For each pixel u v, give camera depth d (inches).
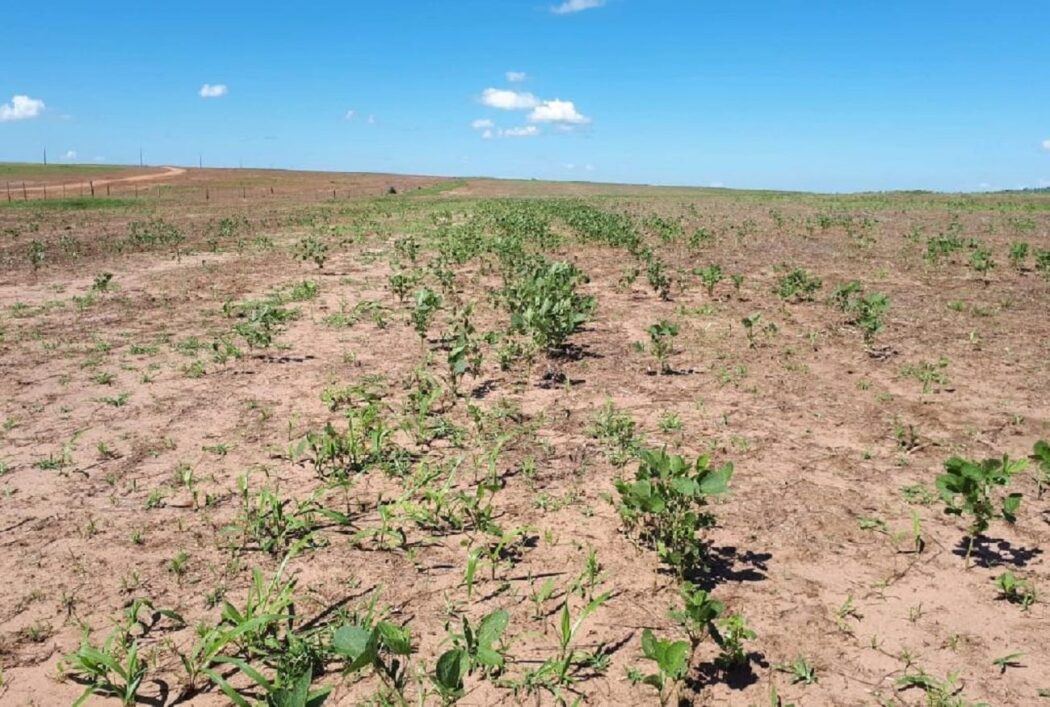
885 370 283.0
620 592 140.7
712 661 121.6
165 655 122.0
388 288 472.7
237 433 220.1
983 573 146.4
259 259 621.3
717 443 213.0
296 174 4574.3
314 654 118.5
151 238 738.8
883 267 555.2
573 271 458.3
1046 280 486.0
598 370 287.1
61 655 122.1
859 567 149.2
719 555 154.1
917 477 190.5
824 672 118.4
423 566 150.0
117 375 277.0
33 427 223.0
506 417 234.4
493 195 2281.0
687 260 606.5
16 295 443.2
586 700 112.7
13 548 154.3
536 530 164.4
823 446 210.7
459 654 101.1
